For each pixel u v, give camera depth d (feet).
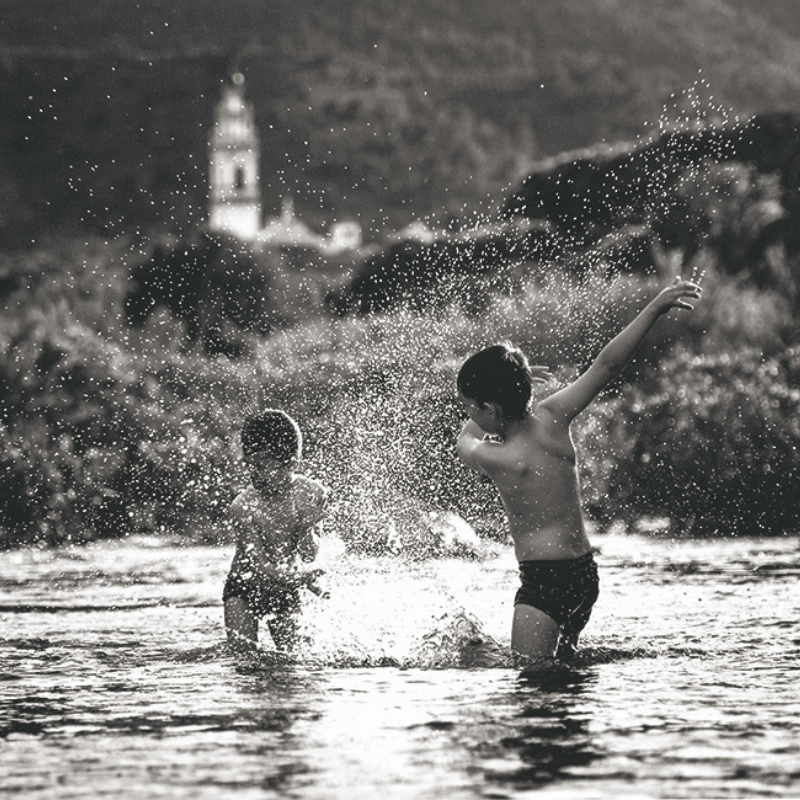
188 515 92.94
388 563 62.39
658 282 129.18
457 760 24.58
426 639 39.29
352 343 122.31
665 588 53.01
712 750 25.20
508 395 38.09
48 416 97.40
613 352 38.11
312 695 31.83
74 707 30.94
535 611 37.42
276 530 42.68
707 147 158.92
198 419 101.30
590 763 24.22
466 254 163.94
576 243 159.33
